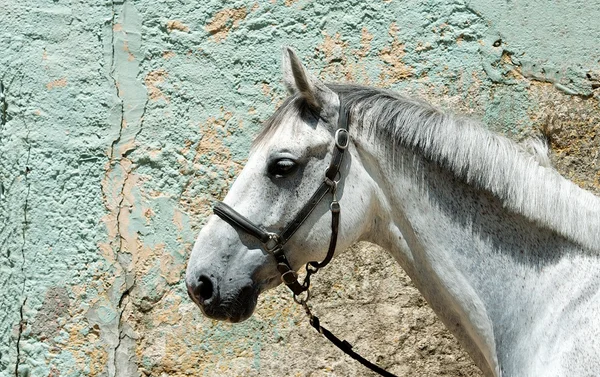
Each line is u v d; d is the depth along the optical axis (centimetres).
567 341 311
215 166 480
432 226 338
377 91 351
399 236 345
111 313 470
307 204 341
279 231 341
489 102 481
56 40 495
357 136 345
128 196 479
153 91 489
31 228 478
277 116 349
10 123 488
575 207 325
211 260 341
